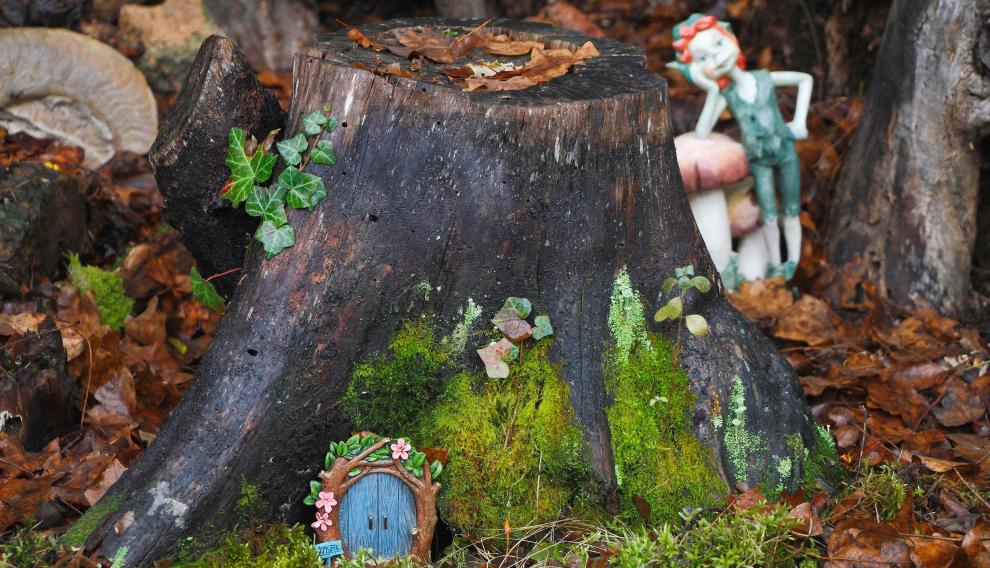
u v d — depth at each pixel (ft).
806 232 6.01
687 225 4.20
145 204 5.99
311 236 3.93
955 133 5.34
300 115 4.00
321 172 3.94
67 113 6.17
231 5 7.02
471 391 4.05
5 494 4.12
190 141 4.00
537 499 4.01
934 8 5.25
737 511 3.88
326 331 3.91
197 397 3.92
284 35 7.23
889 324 5.38
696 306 4.18
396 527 3.89
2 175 5.17
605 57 4.35
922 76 5.36
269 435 3.87
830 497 4.11
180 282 5.52
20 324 4.58
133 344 5.08
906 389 4.91
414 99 3.89
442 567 3.97
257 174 3.95
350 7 7.75
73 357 4.70
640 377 4.09
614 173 4.02
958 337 5.26
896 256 5.58
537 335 4.03
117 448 4.47
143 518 3.80
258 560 3.78
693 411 4.10
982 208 5.63
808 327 5.32
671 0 7.93
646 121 4.05
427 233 3.94
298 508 3.96
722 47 5.35
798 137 5.51
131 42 6.69
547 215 3.99
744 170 5.40
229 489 3.84
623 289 4.09
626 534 3.93
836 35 6.72
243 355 3.90
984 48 5.16
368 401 3.98
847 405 4.83
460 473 4.00
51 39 6.05
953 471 4.39
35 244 5.06
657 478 4.03
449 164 3.92
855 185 5.77
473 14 7.62
